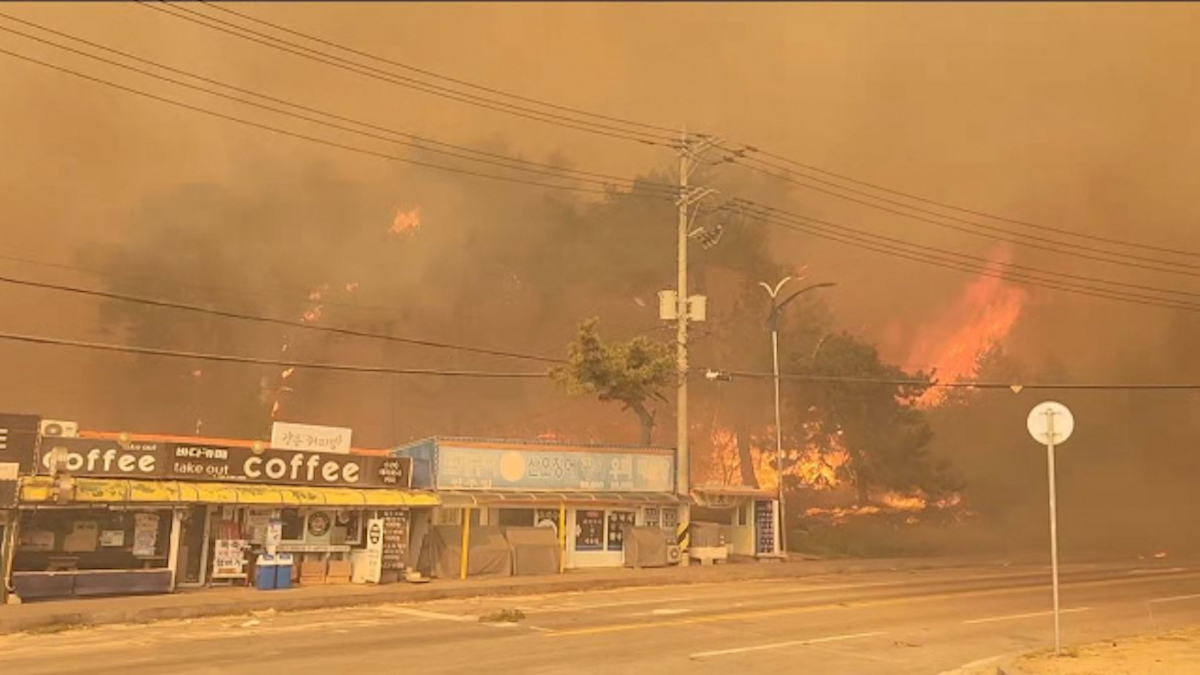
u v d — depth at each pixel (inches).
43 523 850.1
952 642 603.8
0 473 850.8
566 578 1041.5
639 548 1225.4
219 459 951.6
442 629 638.5
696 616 720.3
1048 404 551.5
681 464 1309.1
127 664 485.7
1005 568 1344.7
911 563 1389.0
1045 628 680.4
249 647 549.0
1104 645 567.8
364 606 821.2
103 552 872.9
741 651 546.3
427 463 1145.4
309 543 986.1
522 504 1146.0
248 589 904.3
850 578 1150.3
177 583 895.1
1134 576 1191.6
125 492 857.5
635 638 593.3
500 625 660.7
